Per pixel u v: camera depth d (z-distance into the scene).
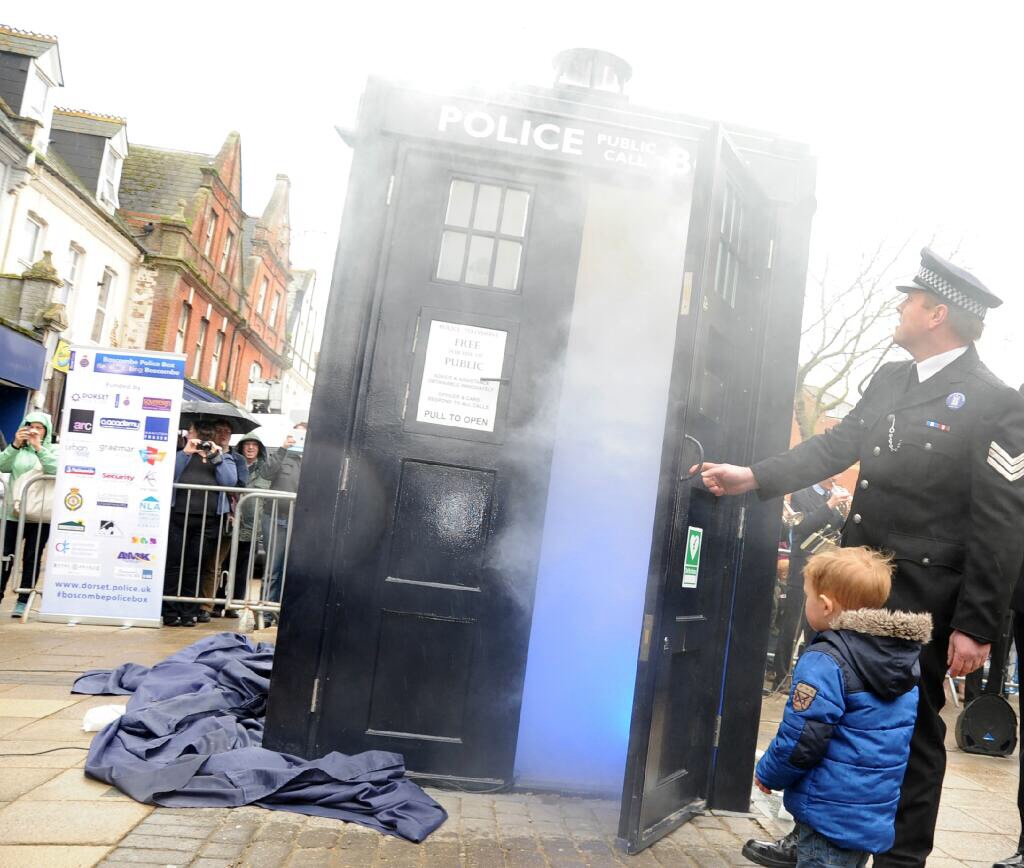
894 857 2.53
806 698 2.22
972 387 2.63
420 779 3.41
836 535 6.39
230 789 3.01
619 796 3.60
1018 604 3.21
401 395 3.52
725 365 3.48
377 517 3.47
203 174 29.64
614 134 3.60
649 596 2.94
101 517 6.82
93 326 23.91
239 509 7.35
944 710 6.71
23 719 3.86
